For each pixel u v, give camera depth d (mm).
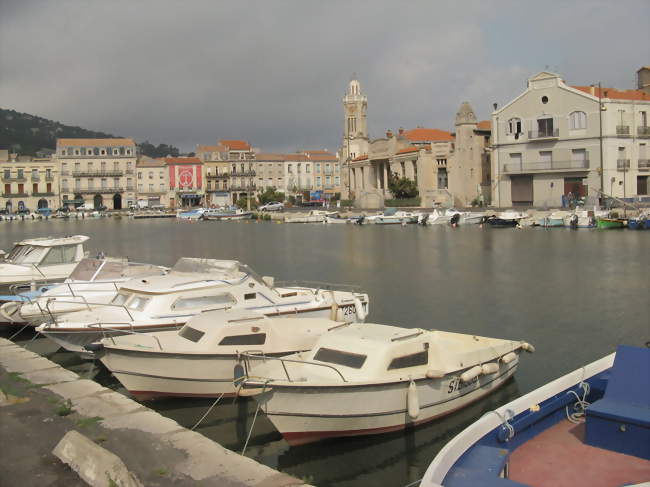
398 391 12211
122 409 11859
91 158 138250
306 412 11688
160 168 143125
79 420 11211
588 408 9414
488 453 8656
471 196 88500
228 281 18562
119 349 14133
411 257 44812
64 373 14266
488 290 30188
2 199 132875
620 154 72625
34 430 10812
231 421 13594
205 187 144000
